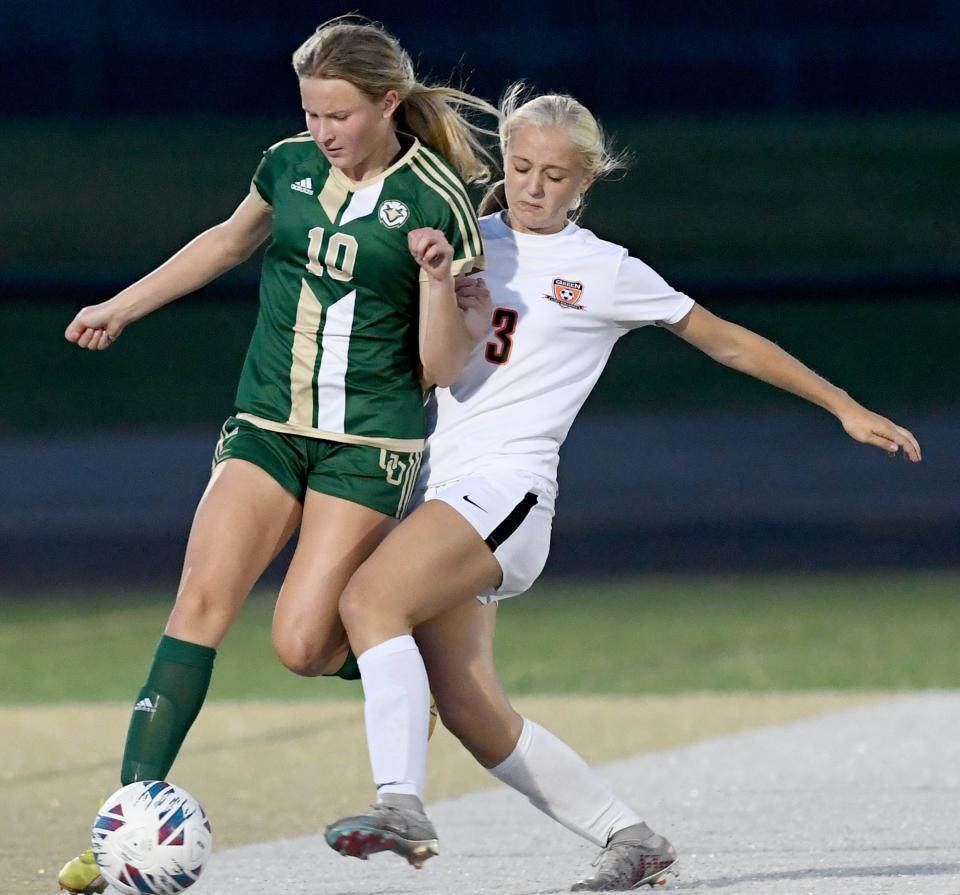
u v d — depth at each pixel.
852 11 133.25
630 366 94.50
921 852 20.42
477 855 20.94
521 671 38.00
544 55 130.62
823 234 110.38
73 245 106.44
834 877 18.44
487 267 18.12
